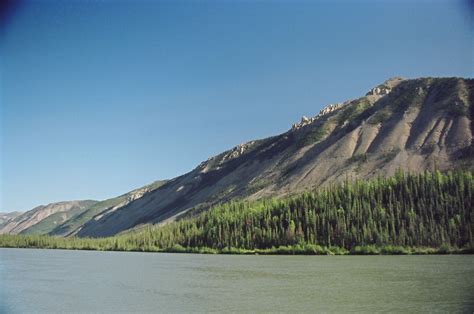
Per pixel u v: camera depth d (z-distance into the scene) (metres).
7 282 127.19
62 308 87.44
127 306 88.31
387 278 116.69
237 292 102.50
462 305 81.25
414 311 77.38
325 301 88.38
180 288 111.06
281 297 94.06
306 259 196.62
